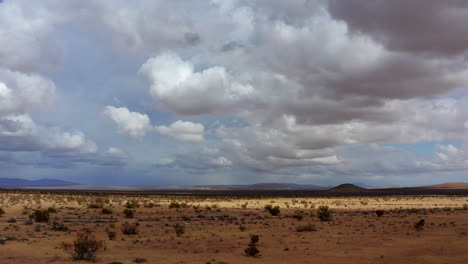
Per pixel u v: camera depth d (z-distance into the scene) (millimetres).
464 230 30516
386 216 48594
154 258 18594
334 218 46000
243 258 18766
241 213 54188
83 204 67562
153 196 128750
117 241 24516
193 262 17484
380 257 18828
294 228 33812
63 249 20406
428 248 21453
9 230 28344
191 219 42375
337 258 18703
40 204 63906
